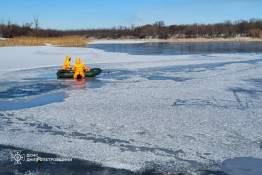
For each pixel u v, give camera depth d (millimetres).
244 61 25062
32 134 7430
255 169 5621
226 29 102000
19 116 8992
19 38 58094
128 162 5914
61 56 30703
